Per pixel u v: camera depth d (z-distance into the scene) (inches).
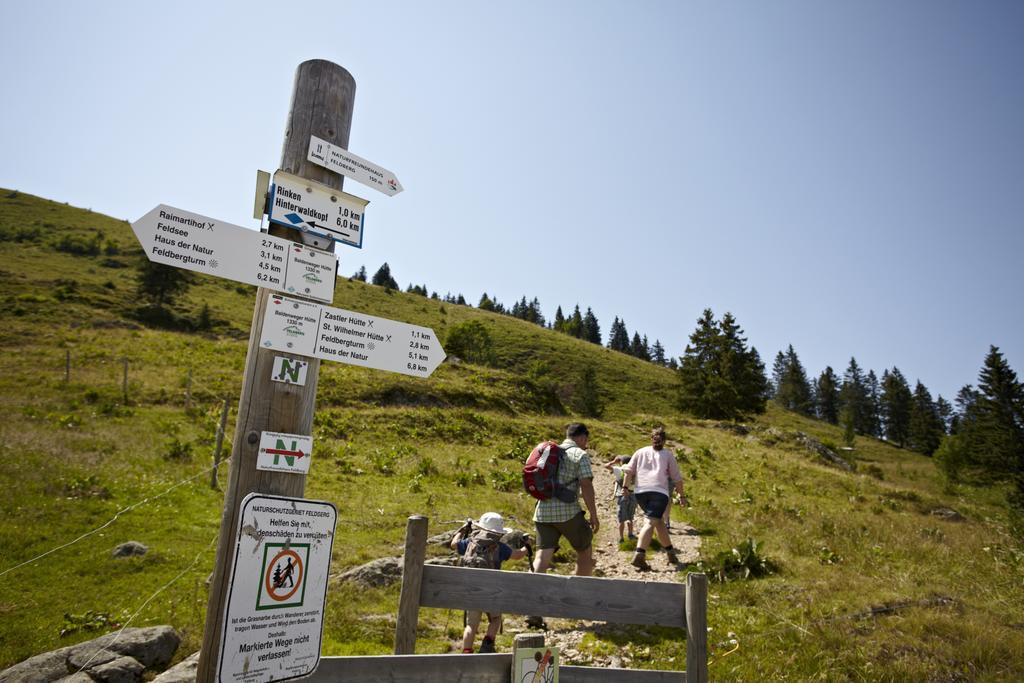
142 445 645.3
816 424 3964.1
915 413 3909.9
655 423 1331.2
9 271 2284.7
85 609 275.3
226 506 93.7
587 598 125.0
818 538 420.2
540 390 1517.0
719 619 258.4
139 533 399.5
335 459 690.8
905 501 701.3
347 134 117.4
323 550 99.3
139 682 196.2
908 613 259.0
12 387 922.7
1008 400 2143.2
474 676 115.0
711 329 2802.7
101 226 3681.1
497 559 229.5
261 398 97.7
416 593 123.6
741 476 783.1
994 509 749.9
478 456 816.3
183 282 2760.8
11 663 222.8
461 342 2504.9
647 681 121.7
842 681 200.2
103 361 1221.1
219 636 88.4
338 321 107.6
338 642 241.8
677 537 419.8
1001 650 220.7
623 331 5964.6
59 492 462.0
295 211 106.5
